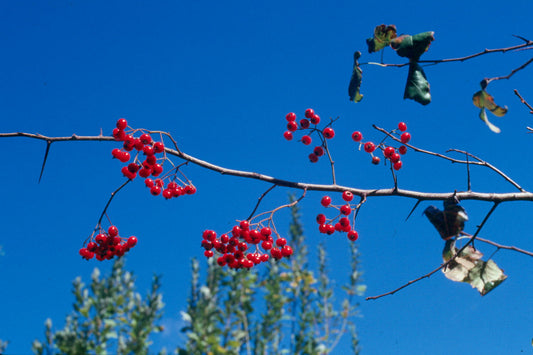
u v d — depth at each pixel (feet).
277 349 21.31
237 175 8.32
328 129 9.00
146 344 19.79
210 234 9.57
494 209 8.05
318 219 8.72
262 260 9.67
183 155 8.34
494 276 9.02
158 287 20.90
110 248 9.75
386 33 7.18
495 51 6.66
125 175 8.84
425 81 6.92
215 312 19.99
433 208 8.86
